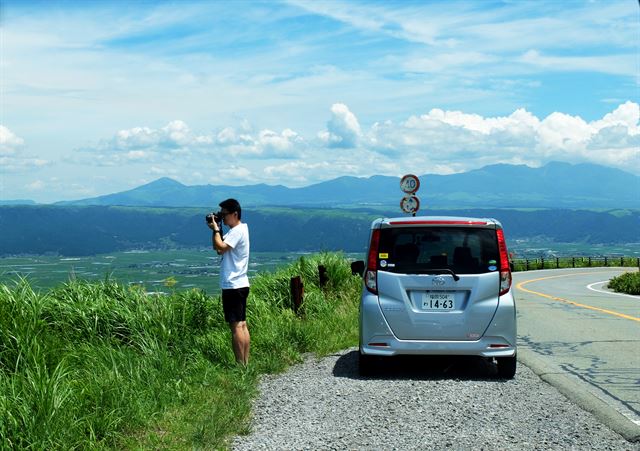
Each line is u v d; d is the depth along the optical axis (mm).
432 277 6902
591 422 5246
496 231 7027
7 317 6008
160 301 8125
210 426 4828
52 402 4492
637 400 6051
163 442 4625
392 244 7043
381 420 5262
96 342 6828
